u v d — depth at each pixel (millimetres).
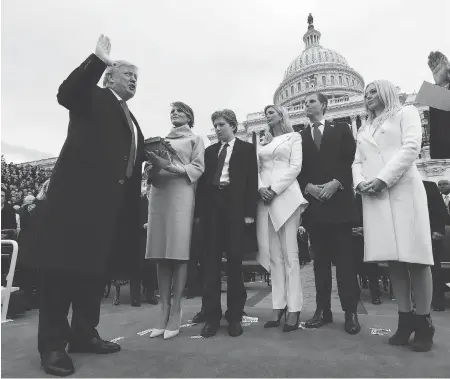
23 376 1881
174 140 2992
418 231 2303
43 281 2082
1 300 2389
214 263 2896
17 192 13820
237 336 2680
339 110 47344
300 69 70000
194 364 2008
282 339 2564
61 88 2053
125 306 4883
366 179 2586
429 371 1862
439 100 2061
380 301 4934
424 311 2289
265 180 3178
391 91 2680
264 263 3076
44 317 2066
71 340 2297
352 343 2428
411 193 2396
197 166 2844
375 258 2389
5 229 5547
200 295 5680
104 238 2057
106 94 2352
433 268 4469
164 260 2840
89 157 2119
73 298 2332
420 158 25766
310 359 2076
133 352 2275
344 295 2881
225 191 2973
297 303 2918
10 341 2707
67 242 1968
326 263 3145
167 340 2588
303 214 3232
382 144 2559
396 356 2123
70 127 2209
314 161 3156
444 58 2295
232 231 2848
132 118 2631
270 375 1825
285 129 3381
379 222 2428
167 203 2797
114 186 2160
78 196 2045
